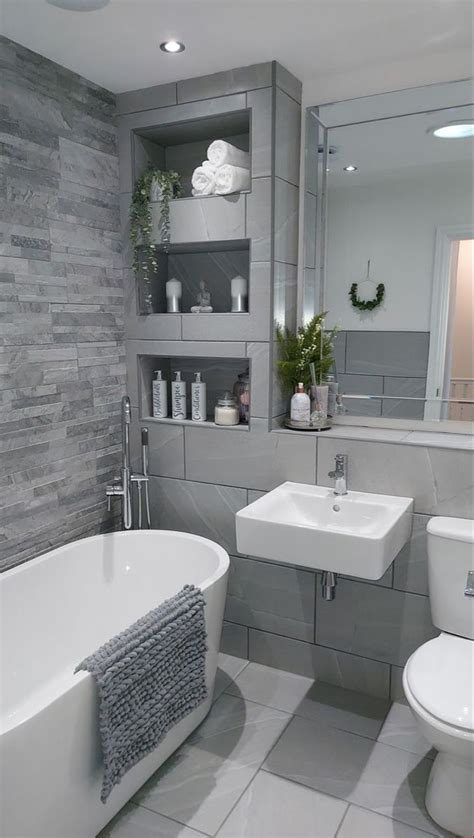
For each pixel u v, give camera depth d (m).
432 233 2.33
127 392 2.88
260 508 2.25
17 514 2.34
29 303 2.31
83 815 1.69
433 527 2.12
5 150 2.15
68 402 2.54
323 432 2.49
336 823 1.85
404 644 2.41
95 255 2.62
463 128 2.24
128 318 2.82
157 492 2.89
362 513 2.27
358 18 1.96
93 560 2.54
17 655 2.22
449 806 1.81
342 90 2.43
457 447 2.20
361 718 2.35
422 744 2.20
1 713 2.12
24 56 2.19
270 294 2.43
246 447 2.61
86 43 2.15
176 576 2.59
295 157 2.51
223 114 2.42
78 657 2.45
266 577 2.65
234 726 2.29
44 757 1.48
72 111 2.44
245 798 1.95
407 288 2.41
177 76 2.45
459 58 2.21
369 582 2.43
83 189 2.53
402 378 2.47
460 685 1.76
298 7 1.89
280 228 2.44
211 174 2.47
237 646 2.78
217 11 1.91
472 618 2.06
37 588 2.31
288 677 2.63
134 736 1.72
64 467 2.55
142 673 1.73
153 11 1.91
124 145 2.68
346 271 2.52
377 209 2.42
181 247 2.71
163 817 1.87
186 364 2.99
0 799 1.37
